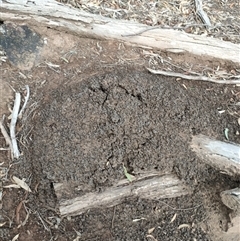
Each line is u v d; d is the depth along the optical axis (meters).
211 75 1.59
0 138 1.34
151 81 1.43
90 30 1.53
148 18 1.68
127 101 1.35
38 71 1.45
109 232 1.30
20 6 1.46
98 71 1.48
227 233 1.33
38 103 1.39
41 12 1.48
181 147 1.33
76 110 1.33
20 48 1.45
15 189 1.29
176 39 1.58
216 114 1.46
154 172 1.32
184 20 1.72
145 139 1.32
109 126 1.31
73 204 1.28
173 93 1.42
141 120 1.33
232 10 1.84
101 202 1.31
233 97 1.55
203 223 1.34
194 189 1.35
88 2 1.66
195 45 1.59
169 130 1.34
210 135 1.39
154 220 1.33
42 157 1.29
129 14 1.67
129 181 1.31
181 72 1.57
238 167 1.30
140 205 1.33
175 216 1.34
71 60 1.49
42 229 1.27
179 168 1.32
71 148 1.29
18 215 1.27
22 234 1.25
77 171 1.28
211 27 1.71
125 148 1.31
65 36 1.53
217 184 1.35
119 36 1.55
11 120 1.35
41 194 1.29
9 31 1.45
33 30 1.48
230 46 1.61
